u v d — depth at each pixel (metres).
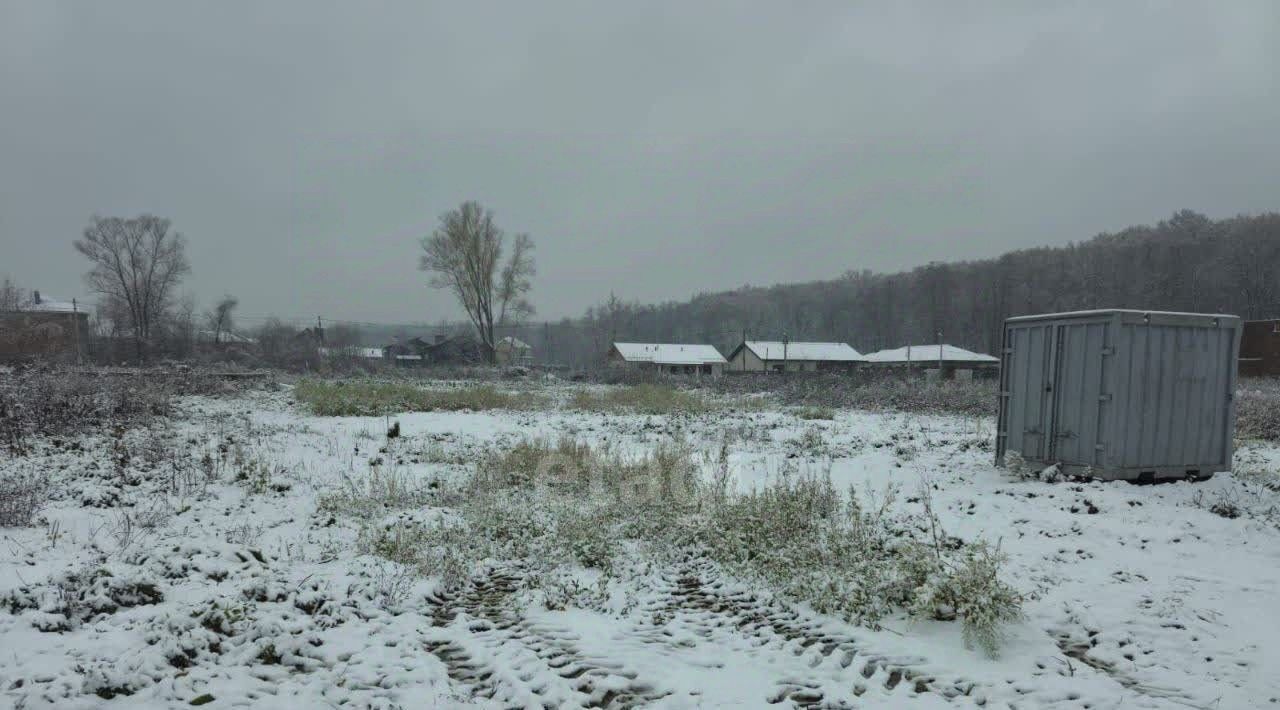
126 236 53.66
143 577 5.01
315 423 18.61
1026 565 6.09
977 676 4.18
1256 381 32.09
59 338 35.03
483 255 52.41
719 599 5.64
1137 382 8.45
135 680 3.78
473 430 17.33
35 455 10.74
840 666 4.34
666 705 3.87
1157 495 7.98
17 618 4.46
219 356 44.88
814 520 7.19
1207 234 77.50
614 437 15.89
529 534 7.33
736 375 39.31
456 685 4.13
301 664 4.33
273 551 6.65
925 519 7.66
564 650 4.67
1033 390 9.45
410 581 5.88
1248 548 6.30
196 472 10.18
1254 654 4.37
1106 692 3.95
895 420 19.42
